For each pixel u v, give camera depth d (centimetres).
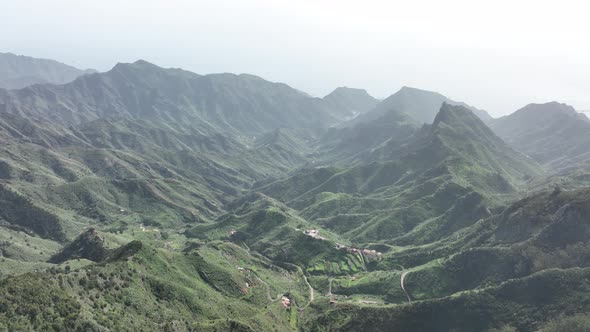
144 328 12825
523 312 18125
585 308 16888
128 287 14938
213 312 16875
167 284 16712
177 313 15362
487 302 19012
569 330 16050
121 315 12900
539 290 18612
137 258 17812
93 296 13100
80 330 10931
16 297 10631
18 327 9856
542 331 16525
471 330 18350
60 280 12825
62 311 11138
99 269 15175
